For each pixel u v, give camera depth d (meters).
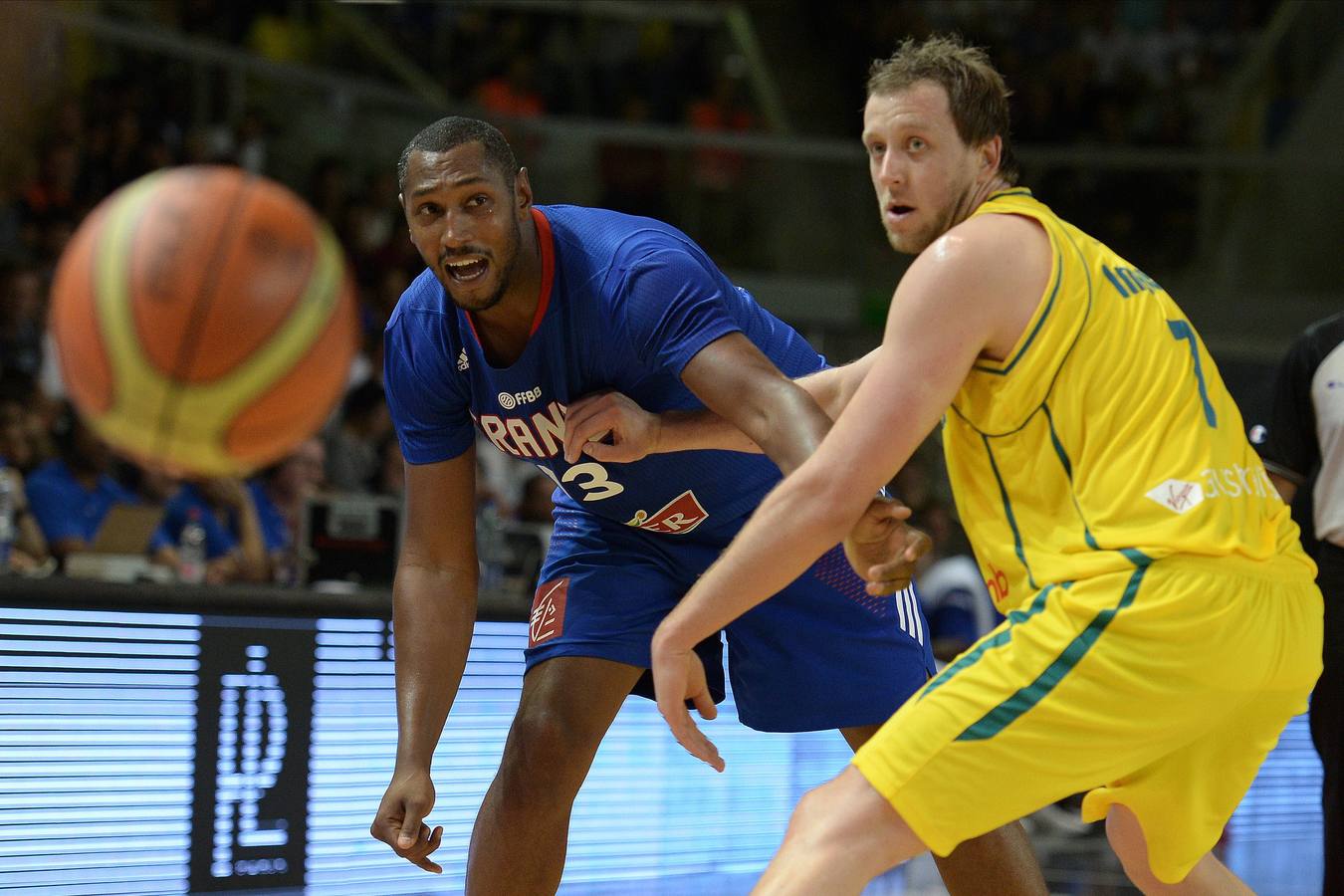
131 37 15.59
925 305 3.74
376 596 8.47
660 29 25.61
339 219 17.03
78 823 7.14
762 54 28.59
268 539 12.61
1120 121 26.36
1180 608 3.67
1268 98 25.47
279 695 7.97
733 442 4.78
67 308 5.00
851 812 3.69
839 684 5.45
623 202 22.22
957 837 3.71
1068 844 12.07
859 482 3.69
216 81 16.62
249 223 5.07
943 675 3.82
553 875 5.08
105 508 11.04
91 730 7.21
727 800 9.77
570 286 4.68
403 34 21.91
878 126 4.20
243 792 7.80
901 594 5.56
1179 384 3.86
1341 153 24.45
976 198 4.19
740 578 3.74
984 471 4.00
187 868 7.57
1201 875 4.38
